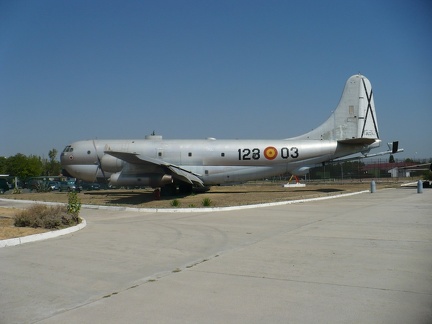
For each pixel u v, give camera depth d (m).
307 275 7.22
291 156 29.00
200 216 17.09
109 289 6.58
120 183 26.02
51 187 45.50
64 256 9.12
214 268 7.87
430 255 8.69
